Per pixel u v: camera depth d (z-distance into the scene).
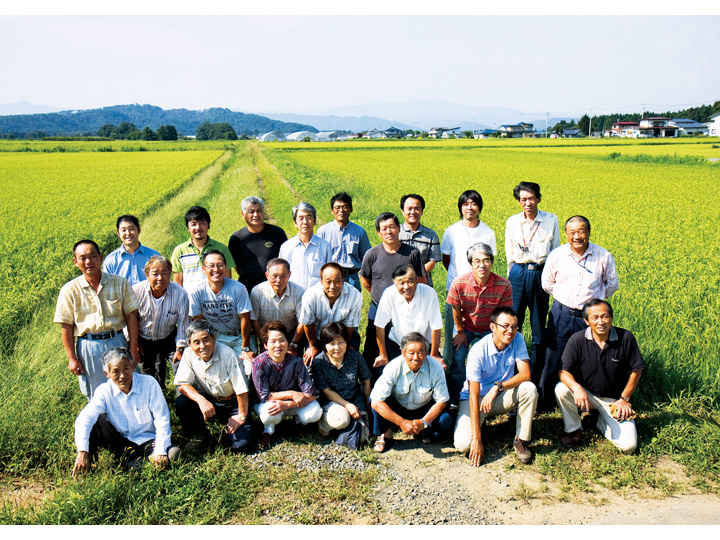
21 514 4.10
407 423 5.13
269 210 18.28
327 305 5.84
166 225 15.02
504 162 45.06
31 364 6.48
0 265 10.59
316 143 95.56
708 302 8.01
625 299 8.02
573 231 5.50
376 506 4.30
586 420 5.62
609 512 4.20
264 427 5.30
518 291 6.40
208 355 5.16
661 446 4.99
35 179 31.00
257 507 4.29
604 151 62.50
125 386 4.78
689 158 43.66
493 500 4.39
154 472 4.61
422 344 5.03
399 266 5.70
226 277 6.51
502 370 5.29
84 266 5.21
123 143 104.69
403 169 35.41
